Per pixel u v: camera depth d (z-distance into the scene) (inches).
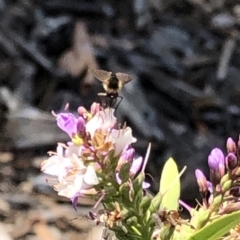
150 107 22.1
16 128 20.2
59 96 21.6
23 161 19.6
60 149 5.3
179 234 5.6
